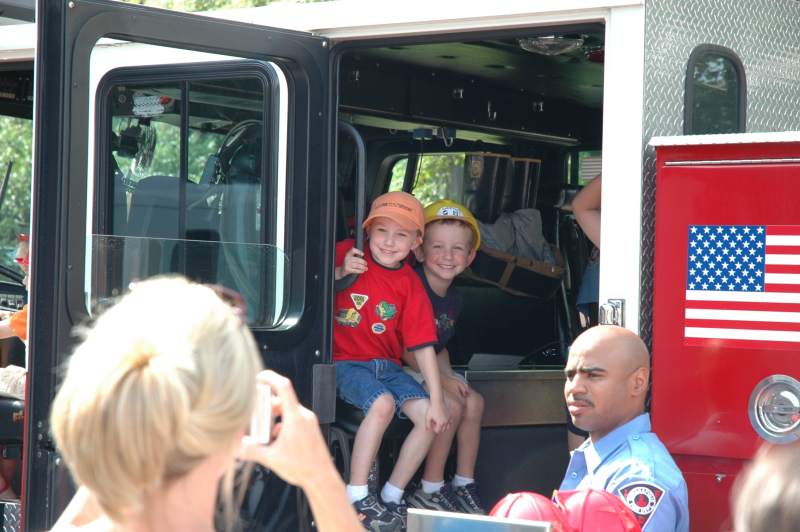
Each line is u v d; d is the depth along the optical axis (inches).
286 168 149.9
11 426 165.9
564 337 223.5
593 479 119.0
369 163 215.9
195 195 148.3
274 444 61.2
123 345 51.4
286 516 146.3
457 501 175.9
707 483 127.4
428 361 168.4
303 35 148.2
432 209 185.9
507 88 227.8
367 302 168.4
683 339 128.3
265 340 146.0
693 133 142.2
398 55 199.9
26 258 211.0
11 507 170.1
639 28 134.3
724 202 127.2
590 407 122.2
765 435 123.3
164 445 50.3
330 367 151.6
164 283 55.5
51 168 123.2
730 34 148.9
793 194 124.0
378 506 162.2
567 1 137.0
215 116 150.2
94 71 150.9
